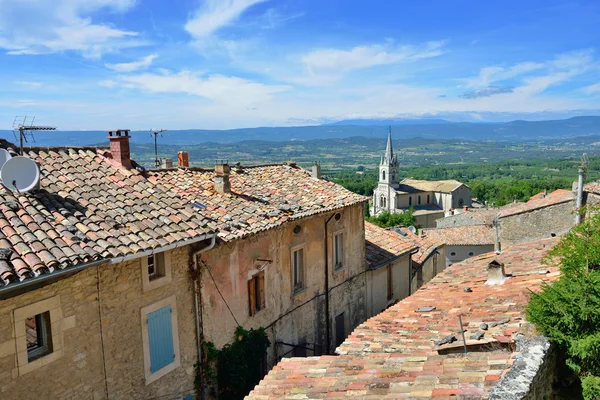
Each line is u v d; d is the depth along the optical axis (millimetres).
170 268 11016
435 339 8578
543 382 6125
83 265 8438
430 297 11750
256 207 14594
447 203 103938
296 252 16234
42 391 8430
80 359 9078
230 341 12977
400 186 108000
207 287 12125
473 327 8680
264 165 19453
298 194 17203
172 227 10797
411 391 6121
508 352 7133
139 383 10359
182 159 17000
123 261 9836
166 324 10992
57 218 9438
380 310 21172
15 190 9758
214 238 11391
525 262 13203
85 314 9141
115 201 11133
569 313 6418
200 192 14453
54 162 11898
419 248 24500
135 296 10172
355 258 19328
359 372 7344
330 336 17750
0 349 7789
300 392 6977
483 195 128750
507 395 5223
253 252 13789
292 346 15461
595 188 22062
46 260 8000
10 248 8062
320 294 17172
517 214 25844
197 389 11953
